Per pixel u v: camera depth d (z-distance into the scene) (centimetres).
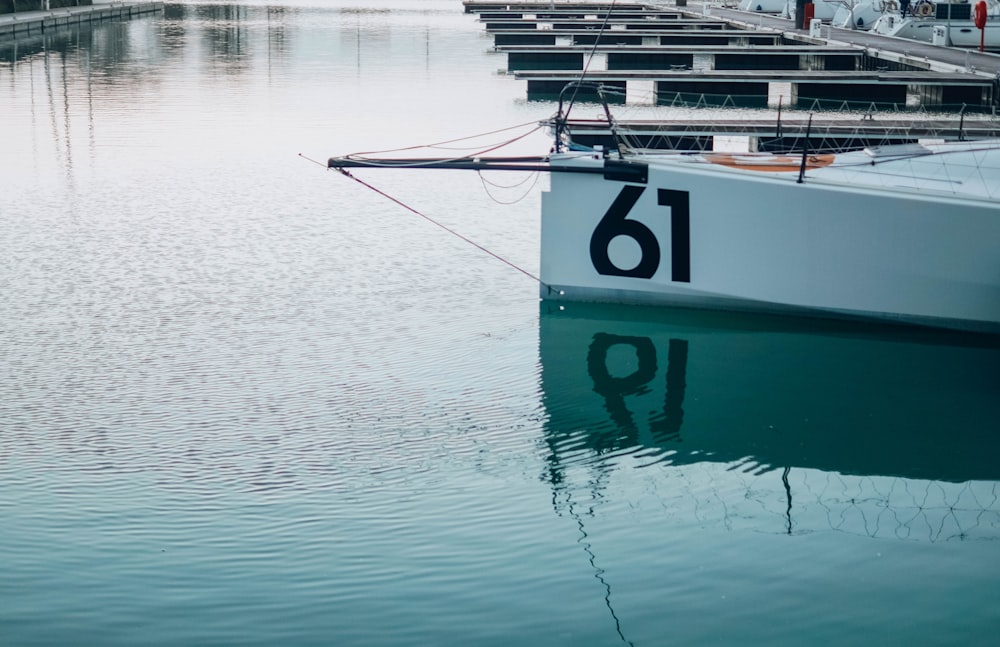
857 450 1018
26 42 4622
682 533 852
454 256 1541
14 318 1296
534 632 716
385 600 743
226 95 3189
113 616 720
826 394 1139
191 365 1160
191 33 5119
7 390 1092
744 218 1248
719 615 739
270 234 1655
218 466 940
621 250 1297
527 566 794
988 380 1179
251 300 1367
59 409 1050
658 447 1012
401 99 3136
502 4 6353
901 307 1246
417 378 1137
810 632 720
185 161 2200
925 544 838
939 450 1020
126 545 809
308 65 3956
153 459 951
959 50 3528
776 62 3703
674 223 1270
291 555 801
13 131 2547
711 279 1278
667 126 1916
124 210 1803
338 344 1224
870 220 1219
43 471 925
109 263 1513
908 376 1187
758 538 844
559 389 1119
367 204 1827
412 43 4728
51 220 1741
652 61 3791
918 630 727
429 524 852
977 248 1204
